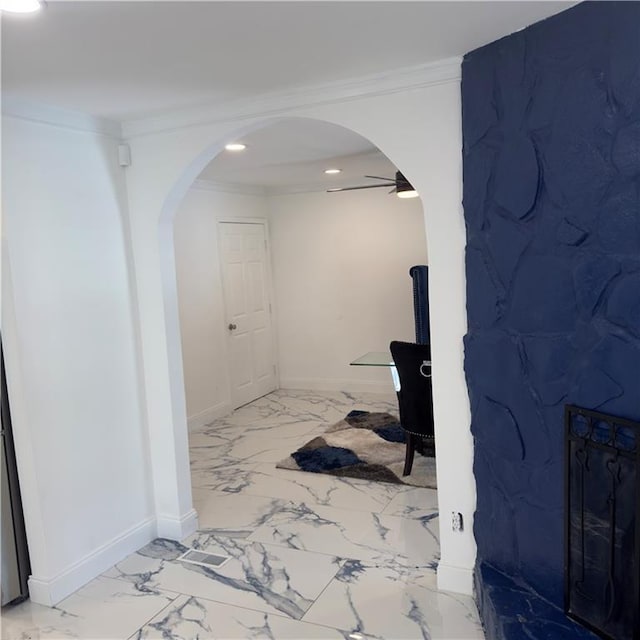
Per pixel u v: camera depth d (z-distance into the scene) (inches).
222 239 227.5
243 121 107.5
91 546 111.4
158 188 117.0
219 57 82.2
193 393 209.9
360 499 142.8
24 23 67.3
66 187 106.4
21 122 98.2
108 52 77.7
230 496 147.7
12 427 101.1
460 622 93.4
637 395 67.4
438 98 92.4
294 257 257.1
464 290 94.8
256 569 112.3
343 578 107.7
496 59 81.9
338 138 147.6
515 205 81.1
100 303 113.7
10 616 99.9
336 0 65.1
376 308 246.7
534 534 85.4
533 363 81.6
